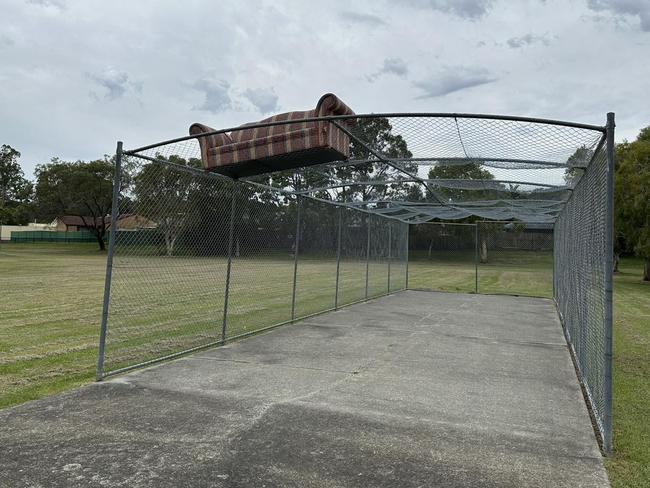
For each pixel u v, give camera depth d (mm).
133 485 2490
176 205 5586
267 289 12531
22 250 43469
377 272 13156
